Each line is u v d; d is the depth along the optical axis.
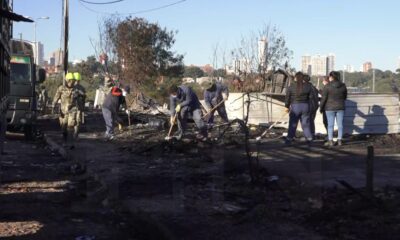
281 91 19.48
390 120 16.56
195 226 6.41
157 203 7.63
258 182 8.44
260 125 18.27
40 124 24.61
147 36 40.44
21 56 17.84
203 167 10.42
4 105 8.41
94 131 18.92
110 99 16.30
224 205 7.20
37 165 12.16
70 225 7.09
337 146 13.55
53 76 51.38
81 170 10.98
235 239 5.87
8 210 7.82
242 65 30.31
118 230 6.89
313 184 8.00
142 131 17.97
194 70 46.59
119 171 10.31
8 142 17.20
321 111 14.20
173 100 15.06
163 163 11.26
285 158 10.98
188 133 16.67
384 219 6.14
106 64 36.31
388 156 11.66
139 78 39.53
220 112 17.94
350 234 5.74
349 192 7.43
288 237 5.83
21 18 7.47
